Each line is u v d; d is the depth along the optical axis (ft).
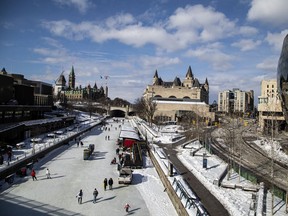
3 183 122.52
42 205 101.55
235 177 142.51
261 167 169.27
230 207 99.96
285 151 218.59
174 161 181.98
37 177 135.85
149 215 96.63
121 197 113.19
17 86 286.05
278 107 172.76
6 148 174.29
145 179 140.97
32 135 245.24
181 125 442.09
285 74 52.24
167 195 118.93
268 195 113.60
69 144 241.55
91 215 95.04
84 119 510.99
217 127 455.63
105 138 286.87
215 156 202.28
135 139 222.07
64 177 137.80
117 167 162.91
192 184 128.77
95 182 132.26
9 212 94.07
